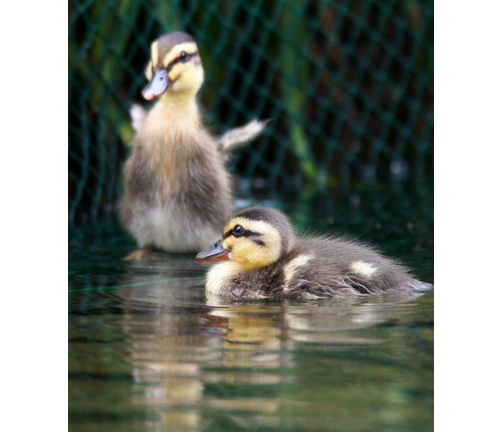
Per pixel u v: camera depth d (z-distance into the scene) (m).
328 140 20.86
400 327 8.19
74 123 16.56
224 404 6.22
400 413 6.11
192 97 12.87
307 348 7.47
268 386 6.54
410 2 20.38
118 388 6.52
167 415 6.04
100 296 9.72
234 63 19.09
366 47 20.77
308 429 5.83
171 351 7.41
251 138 13.77
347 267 10.04
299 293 9.75
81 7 16.64
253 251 10.26
